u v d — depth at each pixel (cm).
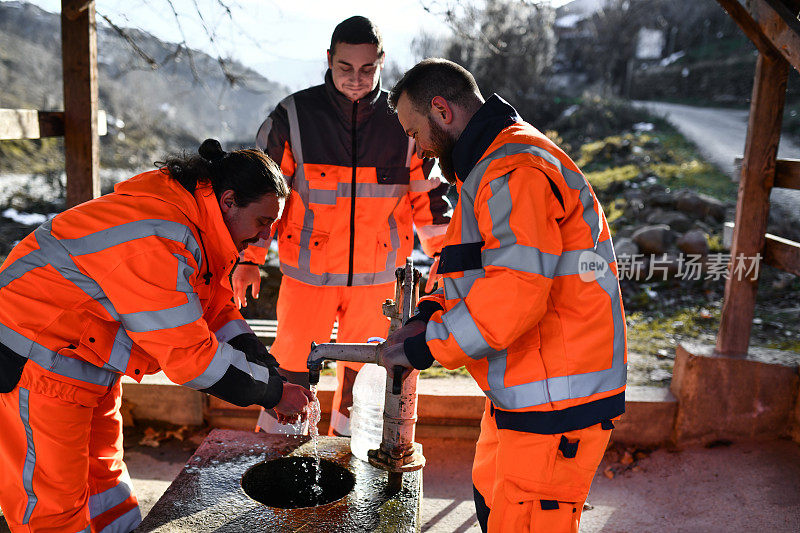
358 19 259
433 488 307
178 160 183
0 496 182
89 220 172
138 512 213
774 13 292
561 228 167
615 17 2705
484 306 156
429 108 181
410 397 184
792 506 285
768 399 328
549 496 171
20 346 174
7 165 1326
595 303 167
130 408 349
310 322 284
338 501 181
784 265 316
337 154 273
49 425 176
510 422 172
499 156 164
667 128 1683
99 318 179
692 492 303
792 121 1614
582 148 1338
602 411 169
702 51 3050
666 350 423
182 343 169
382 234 283
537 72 1802
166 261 168
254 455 203
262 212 185
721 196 848
